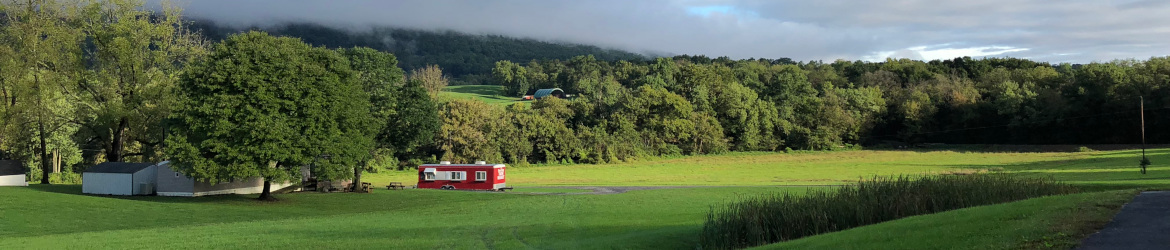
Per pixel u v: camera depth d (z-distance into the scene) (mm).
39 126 62719
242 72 46250
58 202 43562
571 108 133000
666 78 154875
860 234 19219
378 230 31094
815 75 183875
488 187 65500
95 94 61469
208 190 54688
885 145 145250
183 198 51750
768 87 155250
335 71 51531
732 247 22641
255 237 28422
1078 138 124688
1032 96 128750
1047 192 27594
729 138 140875
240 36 50375
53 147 74250
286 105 47000
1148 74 116125
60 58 58969
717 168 107812
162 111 59250
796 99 146500
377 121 59656
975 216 19250
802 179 81438
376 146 62031
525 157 114500
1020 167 90188
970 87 142625
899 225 20109
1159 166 71375
